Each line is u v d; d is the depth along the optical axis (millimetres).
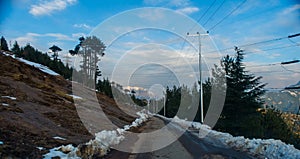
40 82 36281
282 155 12094
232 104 40969
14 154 9039
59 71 68812
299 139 36406
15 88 25406
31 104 21312
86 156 11086
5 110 15922
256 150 13836
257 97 42062
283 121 39781
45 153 10172
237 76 42219
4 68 34219
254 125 39156
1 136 10625
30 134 12586
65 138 14164
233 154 12977
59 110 23156
